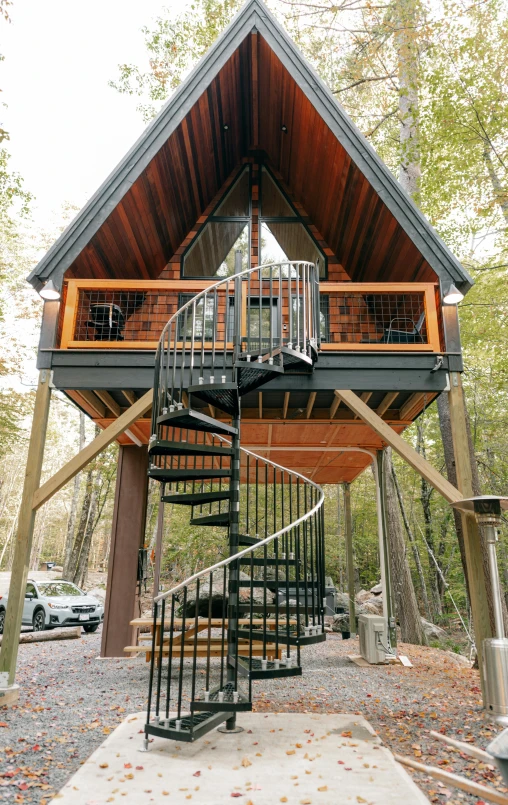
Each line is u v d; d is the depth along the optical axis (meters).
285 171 8.28
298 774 2.99
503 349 10.42
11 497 34.62
